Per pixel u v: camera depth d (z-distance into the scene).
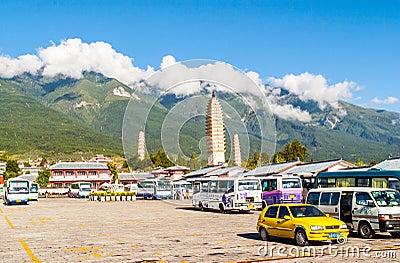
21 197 42.56
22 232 19.45
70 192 69.12
